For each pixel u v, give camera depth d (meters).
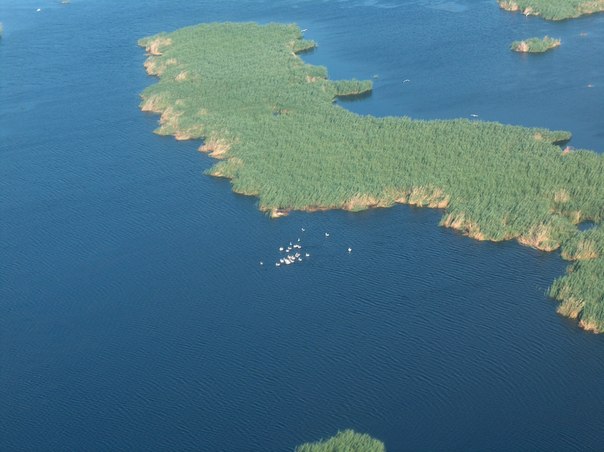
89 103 134.75
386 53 148.25
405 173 101.81
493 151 104.75
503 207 93.19
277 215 97.00
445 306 79.88
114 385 72.62
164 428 67.56
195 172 109.25
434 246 89.56
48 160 115.19
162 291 84.81
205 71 140.38
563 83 129.25
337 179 102.06
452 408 67.62
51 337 79.38
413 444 64.25
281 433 66.31
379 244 90.44
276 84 132.38
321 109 121.88
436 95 128.00
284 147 110.75
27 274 89.38
